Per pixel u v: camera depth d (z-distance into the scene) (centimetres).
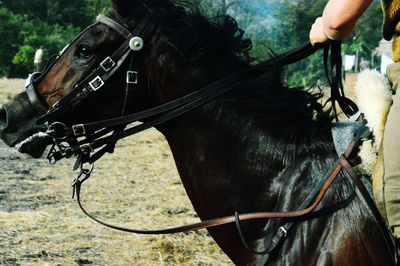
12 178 891
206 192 276
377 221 248
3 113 288
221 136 274
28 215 686
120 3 274
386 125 242
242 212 269
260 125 275
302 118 278
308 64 2475
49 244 591
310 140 270
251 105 276
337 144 261
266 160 270
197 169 277
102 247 587
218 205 274
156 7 280
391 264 249
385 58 2048
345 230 250
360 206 252
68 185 852
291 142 271
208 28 282
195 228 274
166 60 276
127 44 274
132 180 884
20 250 573
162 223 664
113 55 274
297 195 261
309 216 255
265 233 262
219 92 274
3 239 601
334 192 256
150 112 274
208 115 276
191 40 277
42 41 4191
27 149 283
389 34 252
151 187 844
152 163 1025
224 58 282
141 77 277
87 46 276
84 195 793
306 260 253
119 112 279
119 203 754
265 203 267
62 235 620
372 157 249
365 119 264
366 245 248
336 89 275
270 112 276
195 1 289
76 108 276
